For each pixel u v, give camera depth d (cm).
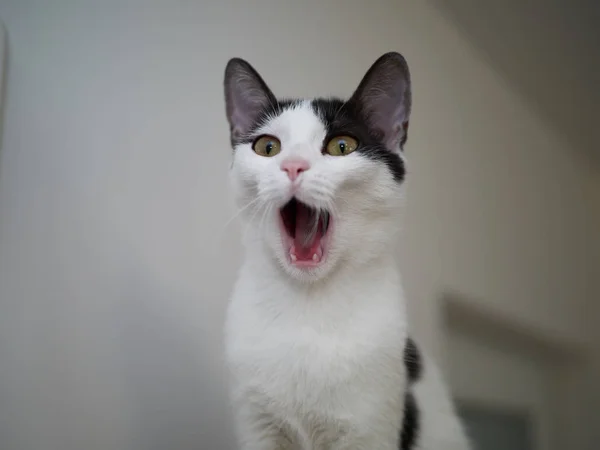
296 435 87
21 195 96
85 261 97
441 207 127
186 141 110
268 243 95
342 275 94
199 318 101
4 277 91
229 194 109
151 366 97
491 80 149
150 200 105
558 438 125
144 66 111
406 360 92
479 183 137
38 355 91
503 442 115
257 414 87
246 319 92
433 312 116
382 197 95
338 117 98
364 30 130
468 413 111
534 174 150
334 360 86
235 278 105
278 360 87
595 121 165
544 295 139
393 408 86
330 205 89
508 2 149
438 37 140
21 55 100
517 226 140
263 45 120
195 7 117
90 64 106
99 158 103
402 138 101
